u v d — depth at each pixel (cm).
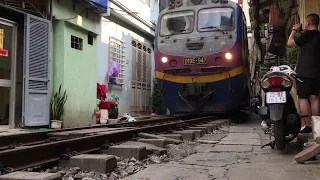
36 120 877
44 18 915
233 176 363
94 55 1166
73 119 1038
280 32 1706
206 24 1154
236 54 1100
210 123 1009
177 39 1168
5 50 838
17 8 839
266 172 378
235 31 1123
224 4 1170
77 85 1062
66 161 398
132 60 1588
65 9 1014
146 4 1764
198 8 1186
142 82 1717
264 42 2070
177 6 1223
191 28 1166
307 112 536
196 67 1125
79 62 1078
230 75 1095
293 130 497
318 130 442
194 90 1122
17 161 357
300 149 530
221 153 522
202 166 421
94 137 489
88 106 1118
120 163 422
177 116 1343
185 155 513
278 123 481
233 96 1115
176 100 1177
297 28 552
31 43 865
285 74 478
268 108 506
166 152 517
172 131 776
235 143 630
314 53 519
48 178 297
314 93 542
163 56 1172
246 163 437
